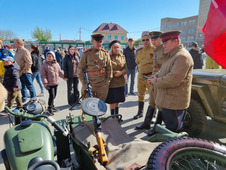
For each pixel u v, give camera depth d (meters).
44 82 4.51
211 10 2.05
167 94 2.54
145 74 4.07
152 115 3.77
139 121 4.27
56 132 2.09
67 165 1.99
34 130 1.82
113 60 3.90
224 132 3.47
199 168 1.39
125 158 1.63
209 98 2.98
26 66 5.29
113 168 1.54
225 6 1.93
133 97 6.40
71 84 5.27
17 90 4.40
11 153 1.58
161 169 1.26
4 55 5.69
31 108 2.37
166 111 2.60
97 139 1.68
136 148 1.72
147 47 4.02
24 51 5.23
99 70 3.54
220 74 2.99
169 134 1.92
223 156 1.50
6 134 1.81
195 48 6.97
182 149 1.47
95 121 1.77
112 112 4.22
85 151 1.81
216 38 2.03
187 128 3.33
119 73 3.86
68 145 2.16
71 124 2.25
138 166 1.45
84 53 3.57
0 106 1.88
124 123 4.17
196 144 1.53
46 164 1.23
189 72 2.43
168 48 2.45
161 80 2.44
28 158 1.54
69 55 5.09
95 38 3.44
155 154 1.38
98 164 1.56
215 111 2.98
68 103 5.34
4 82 4.30
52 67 4.65
